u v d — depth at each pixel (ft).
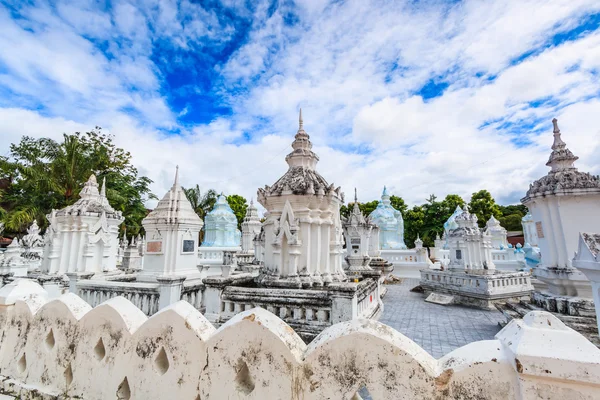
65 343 12.65
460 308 47.60
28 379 13.19
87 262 54.19
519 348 7.54
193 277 45.16
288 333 9.75
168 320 10.85
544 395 7.18
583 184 31.35
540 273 34.50
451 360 8.45
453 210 160.56
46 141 118.11
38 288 15.52
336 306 25.40
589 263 20.06
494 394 7.65
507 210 203.51
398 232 114.21
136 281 44.73
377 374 8.43
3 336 14.47
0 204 122.42
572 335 7.48
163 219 43.52
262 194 38.58
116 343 11.60
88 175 113.39
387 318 40.55
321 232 37.19
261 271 37.93
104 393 11.43
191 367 10.23
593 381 6.80
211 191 165.89
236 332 9.81
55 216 56.18
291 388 8.98
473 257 62.90
